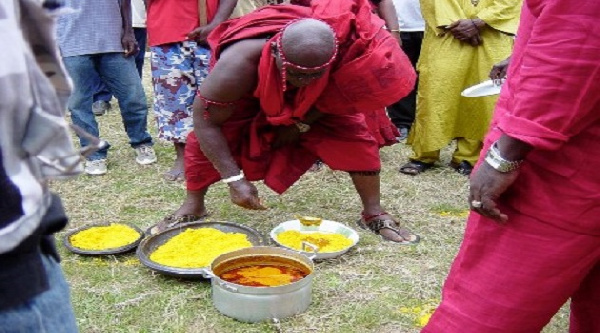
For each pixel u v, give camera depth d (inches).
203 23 164.7
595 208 65.5
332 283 120.4
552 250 67.6
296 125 128.4
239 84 113.0
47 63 43.3
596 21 58.3
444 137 178.1
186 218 144.8
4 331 43.9
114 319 108.4
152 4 166.6
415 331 106.1
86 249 129.9
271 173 135.3
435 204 161.2
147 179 177.8
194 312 110.7
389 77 113.4
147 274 123.3
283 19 113.9
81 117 178.2
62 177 43.4
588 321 81.5
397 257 132.1
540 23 61.1
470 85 176.4
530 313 70.3
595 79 59.5
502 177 66.3
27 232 41.7
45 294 46.2
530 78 62.1
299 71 105.7
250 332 104.7
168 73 168.9
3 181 40.4
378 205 145.0
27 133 41.5
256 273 116.1
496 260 70.6
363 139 135.6
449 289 75.5
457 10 171.5
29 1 41.1
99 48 174.9
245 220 150.9
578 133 63.9
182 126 172.6
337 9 112.8
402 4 205.8
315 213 155.6
